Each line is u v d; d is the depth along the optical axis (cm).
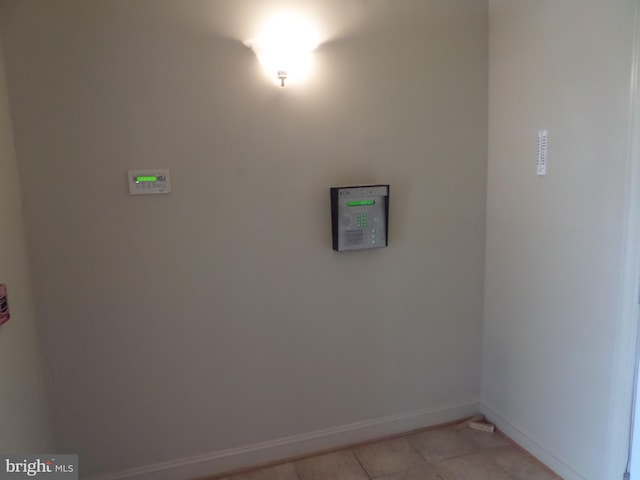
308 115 214
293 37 200
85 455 202
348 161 222
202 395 214
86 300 194
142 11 187
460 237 247
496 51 233
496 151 238
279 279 219
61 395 195
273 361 223
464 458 228
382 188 222
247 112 204
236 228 209
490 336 253
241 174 207
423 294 245
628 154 168
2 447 148
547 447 217
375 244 226
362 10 216
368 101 222
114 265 196
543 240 211
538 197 212
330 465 226
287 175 214
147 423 208
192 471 217
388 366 244
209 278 208
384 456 232
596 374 188
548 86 202
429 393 254
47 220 186
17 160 179
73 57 182
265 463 227
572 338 199
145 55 190
